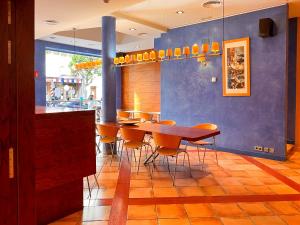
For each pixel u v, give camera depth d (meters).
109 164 5.29
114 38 6.18
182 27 7.10
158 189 3.93
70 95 10.55
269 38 5.62
